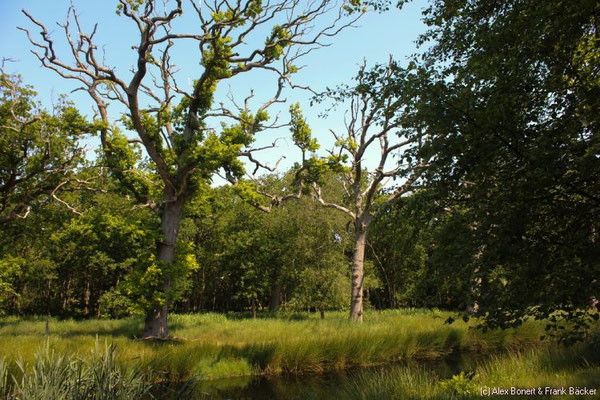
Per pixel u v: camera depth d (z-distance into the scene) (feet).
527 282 15.61
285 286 116.88
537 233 16.34
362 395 28.17
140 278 59.21
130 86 57.77
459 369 43.60
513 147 16.46
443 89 17.81
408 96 18.39
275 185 106.32
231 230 112.37
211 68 62.18
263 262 108.99
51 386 17.83
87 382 18.89
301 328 67.31
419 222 19.11
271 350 46.24
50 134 73.61
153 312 59.77
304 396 35.40
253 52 64.13
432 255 17.72
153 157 61.93
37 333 62.80
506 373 30.04
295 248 101.65
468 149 16.80
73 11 55.31
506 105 16.80
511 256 15.74
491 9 20.11
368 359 49.65
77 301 125.80
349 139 81.87
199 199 77.56
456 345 57.41
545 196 15.66
